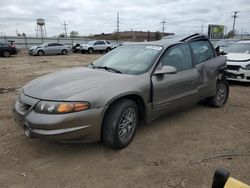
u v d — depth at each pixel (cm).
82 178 299
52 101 319
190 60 477
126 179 298
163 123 471
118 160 339
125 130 366
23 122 333
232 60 857
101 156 348
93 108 325
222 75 565
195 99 487
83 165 327
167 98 421
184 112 536
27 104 334
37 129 317
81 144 380
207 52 534
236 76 840
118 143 355
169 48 439
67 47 2859
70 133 315
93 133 332
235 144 390
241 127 461
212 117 511
